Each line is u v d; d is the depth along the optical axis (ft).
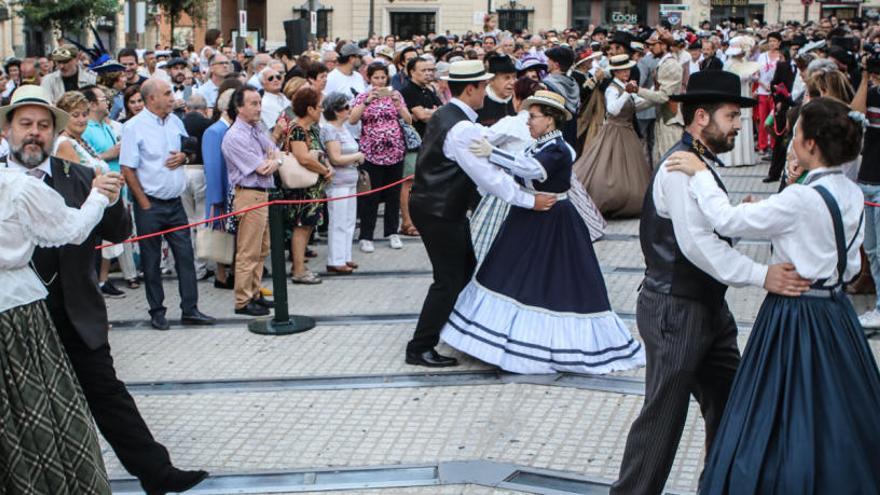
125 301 29.04
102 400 15.84
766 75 52.39
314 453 18.37
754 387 13.25
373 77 33.99
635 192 36.94
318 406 20.54
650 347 14.69
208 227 28.81
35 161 15.15
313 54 45.16
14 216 13.70
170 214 26.04
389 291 29.14
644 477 14.64
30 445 13.61
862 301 26.96
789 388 12.99
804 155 13.43
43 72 45.27
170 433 19.34
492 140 23.22
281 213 25.38
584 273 22.24
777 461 12.87
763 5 147.54
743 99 14.32
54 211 14.19
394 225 34.81
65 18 62.28
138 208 25.72
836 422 12.79
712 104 14.28
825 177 13.29
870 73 24.81
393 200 34.60
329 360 23.21
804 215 13.01
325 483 17.16
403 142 34.30
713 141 14.38
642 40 54.70
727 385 15.15
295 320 25.99
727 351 14.96
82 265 15.56
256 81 40.50
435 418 19.80
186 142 26.02
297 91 29.58
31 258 14.83
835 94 25.11
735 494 13.06
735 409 13.38
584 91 40.91
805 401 12.87
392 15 148.87
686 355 14.35
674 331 14.39
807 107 13.29
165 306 27.68
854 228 13.34
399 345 24.14
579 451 18.16
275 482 17.24
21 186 13.80
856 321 13.44
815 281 13.14
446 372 22.26
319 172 29.32
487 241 24.47
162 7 85.30
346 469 17.66
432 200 21.86
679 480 16.96
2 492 13.66
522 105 23.84
